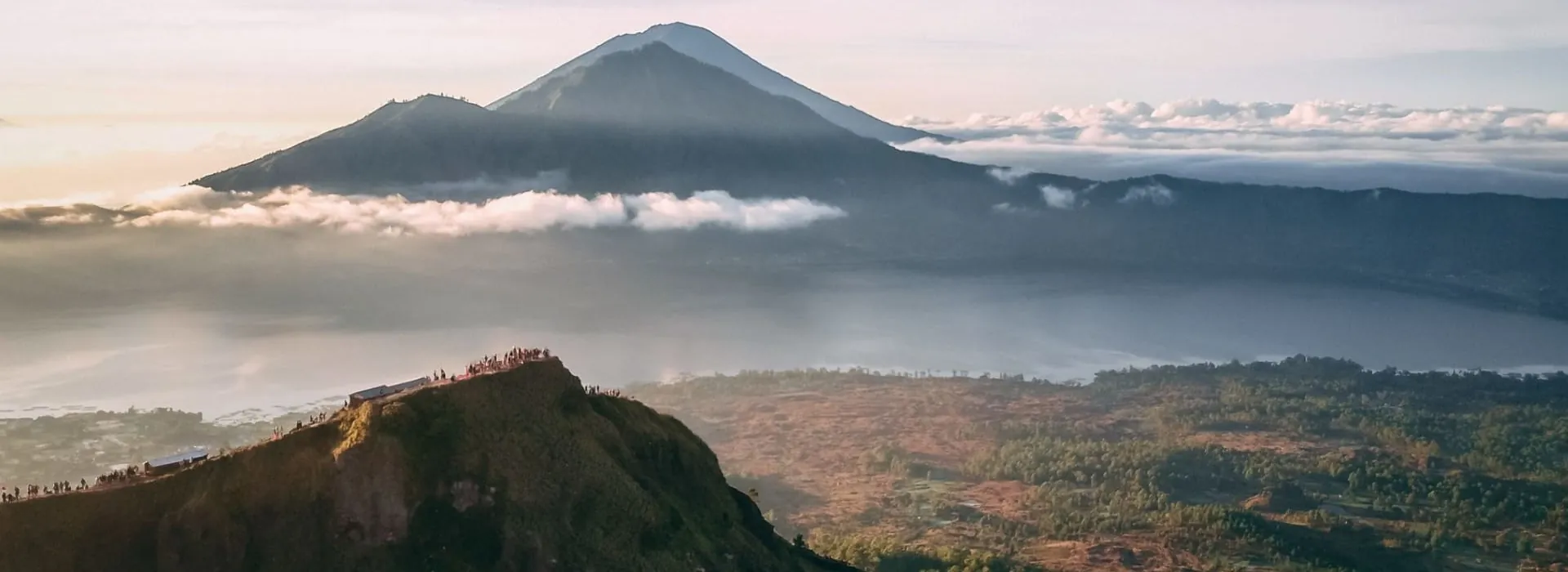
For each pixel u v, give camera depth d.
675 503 143.38
